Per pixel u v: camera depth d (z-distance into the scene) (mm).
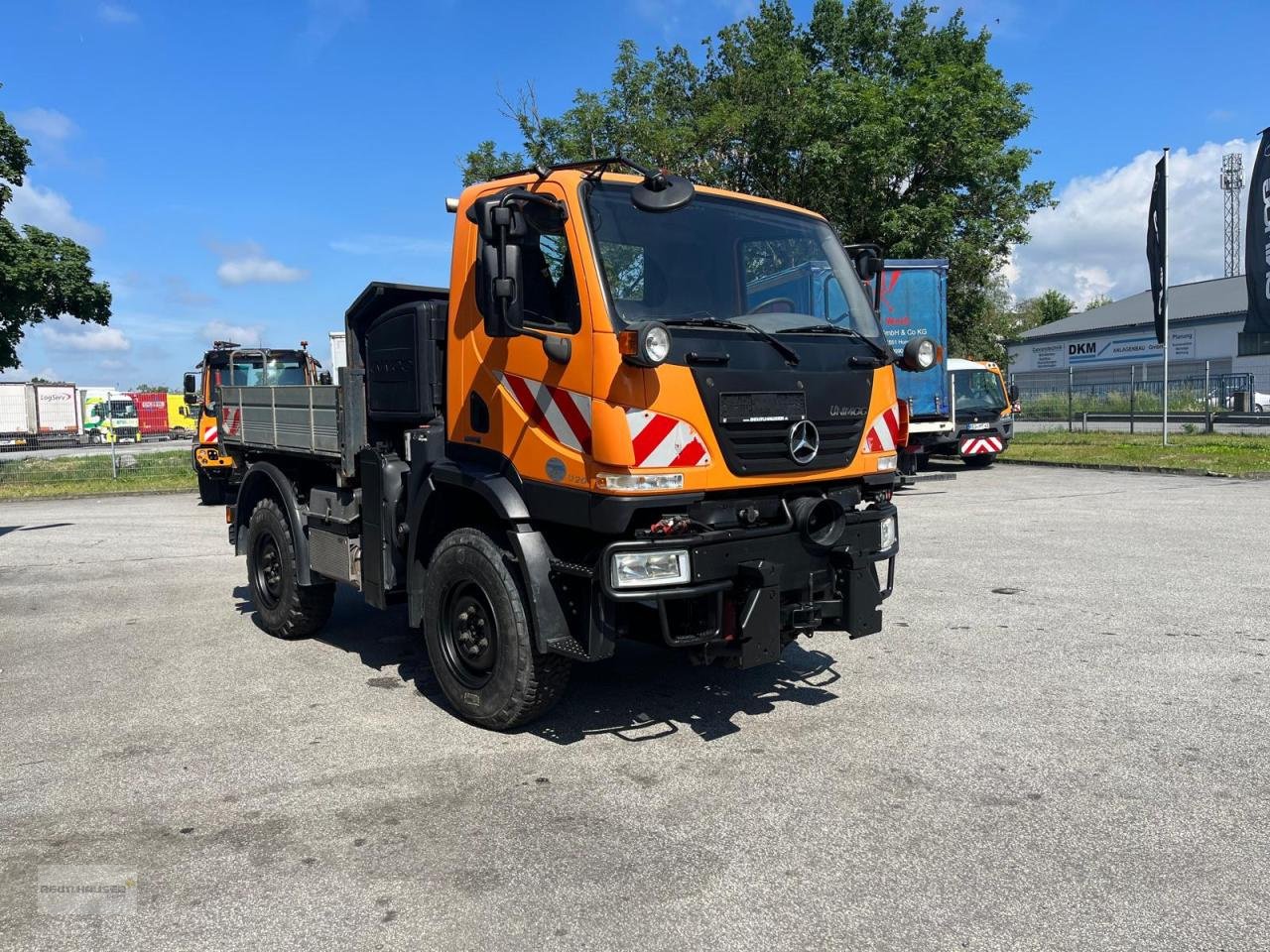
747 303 4906
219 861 3594
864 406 5066
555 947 2977
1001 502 14445
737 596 4512
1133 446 23938
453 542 5062
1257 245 24078
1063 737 4695
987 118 24438
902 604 7660
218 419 8266
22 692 5875
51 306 25938
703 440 4387
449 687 5164
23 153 25984
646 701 5418
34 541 12930
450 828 3834
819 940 2980
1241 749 4492
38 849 3721
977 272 25969
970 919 3082
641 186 4555
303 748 4789
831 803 3990
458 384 5148
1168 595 7793
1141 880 3311
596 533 4492
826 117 22969
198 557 11227
